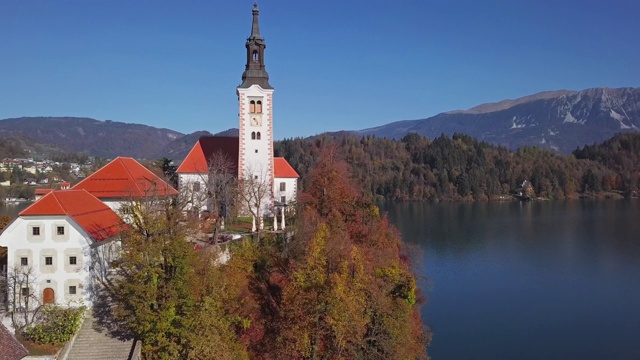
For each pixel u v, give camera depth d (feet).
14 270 178.40
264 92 304.50
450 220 652.89
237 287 187.73
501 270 406.82
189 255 165.89
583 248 478.59
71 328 167.12
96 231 188.03
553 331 287.89
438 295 348.38
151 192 235.40
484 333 285.84
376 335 190.60
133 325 158.40
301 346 169.27
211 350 155.63
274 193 328.90
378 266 213.05
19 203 604.90
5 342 139.33
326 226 206.49
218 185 282.97
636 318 304.91
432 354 259.80
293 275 179.93
